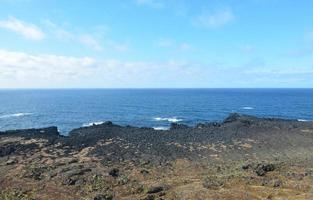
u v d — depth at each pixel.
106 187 40.44
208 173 47.03
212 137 71.38
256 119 91.69
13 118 139.62
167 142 68.06
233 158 57.19
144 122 122.25
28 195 38.72
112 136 73.88
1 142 68.38
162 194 36.47
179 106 184.75
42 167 50.97
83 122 125.69
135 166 52.53
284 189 35.84
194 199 33.22
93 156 58.62
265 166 44.25
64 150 63.16
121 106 189.38
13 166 52.66
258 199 32.62
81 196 37.66
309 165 47.81
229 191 34.84
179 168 51.31
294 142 67.06
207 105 191.00
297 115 138.88
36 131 82.56
